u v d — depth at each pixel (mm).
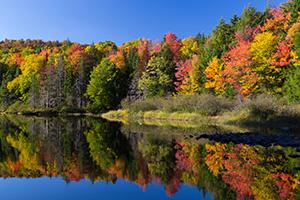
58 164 18031
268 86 42406
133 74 75812
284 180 13125
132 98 68812
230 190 12188
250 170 14883
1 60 112438
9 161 18938
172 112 48688
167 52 72750
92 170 16500
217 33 59938
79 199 11719
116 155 20453
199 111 43781
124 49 99250
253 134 25000
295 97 35906
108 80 72125
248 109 35719
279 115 32562
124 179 14578
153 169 16391
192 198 11547
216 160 17359
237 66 44719
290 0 48094
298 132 26656
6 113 83375
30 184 13914
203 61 57375
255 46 42312
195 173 15133
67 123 46156
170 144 23484
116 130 34562
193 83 58031
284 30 45344
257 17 56094
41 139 28641
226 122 36625
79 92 77625
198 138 25297
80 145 24938
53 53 104500
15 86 92250
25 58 100125
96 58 89812
